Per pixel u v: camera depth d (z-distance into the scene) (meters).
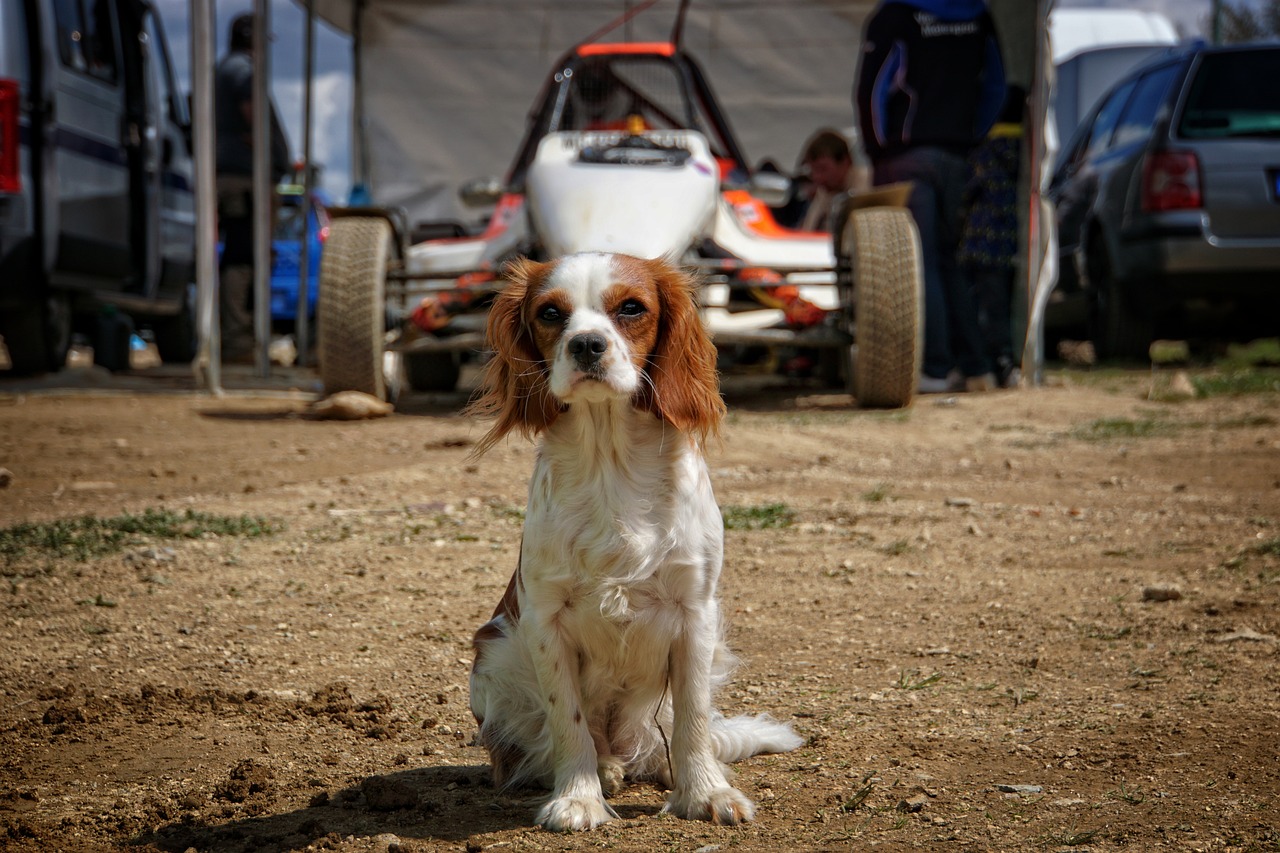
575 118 13.05
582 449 3.54
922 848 3.08
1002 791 3.46
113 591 5.70
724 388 13.62
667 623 3.54
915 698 4.35
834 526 6.99
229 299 16.50
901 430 10.09
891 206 11.20
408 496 7.80
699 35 18.98
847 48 18.84
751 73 19.11
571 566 3.49
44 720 4.19
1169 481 8.06
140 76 13.55
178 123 15.23
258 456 9.12
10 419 10.75
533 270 3.88
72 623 5.24
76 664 4.77
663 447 3.58
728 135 13.58
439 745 4.07
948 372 12.64
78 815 3.44
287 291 20.17
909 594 5.67
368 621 5.34
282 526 6.94
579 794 3.46
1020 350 13.05
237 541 6.61
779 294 11.03
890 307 10.70
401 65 18.95
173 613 5.39
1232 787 3.42
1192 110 13.73
